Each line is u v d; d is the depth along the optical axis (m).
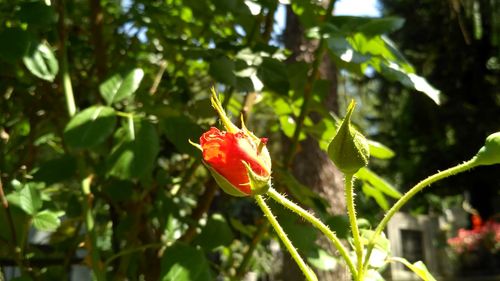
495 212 2.68
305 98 0.27
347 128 0.13
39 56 0.19
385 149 0.28
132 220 0.25
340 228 0.23
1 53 0.19
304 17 0.27
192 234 0.25
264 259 0.43
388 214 0.14
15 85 0.27
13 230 0.21
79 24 0.32
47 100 0.28
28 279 0.19
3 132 0.28
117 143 0.19
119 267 0.24
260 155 0.14
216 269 0.28
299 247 0.22
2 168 0.27
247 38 0.29
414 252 2.08
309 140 0.48
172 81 0.31
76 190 0.30
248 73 0.22
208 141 0.14
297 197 0.24
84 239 0.26
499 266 2.16
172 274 0.18
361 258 0.14
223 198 0.31
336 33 0.22
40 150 0.35
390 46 0.23
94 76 0.31
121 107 0.27
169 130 0.22
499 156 0.14
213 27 0.32
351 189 0.14
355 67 0.27
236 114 0.33
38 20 0.19
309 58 0.46
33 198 0.20
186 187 0.32
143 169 0.19
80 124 0.19
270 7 0.26
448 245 2.12
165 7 0.30
